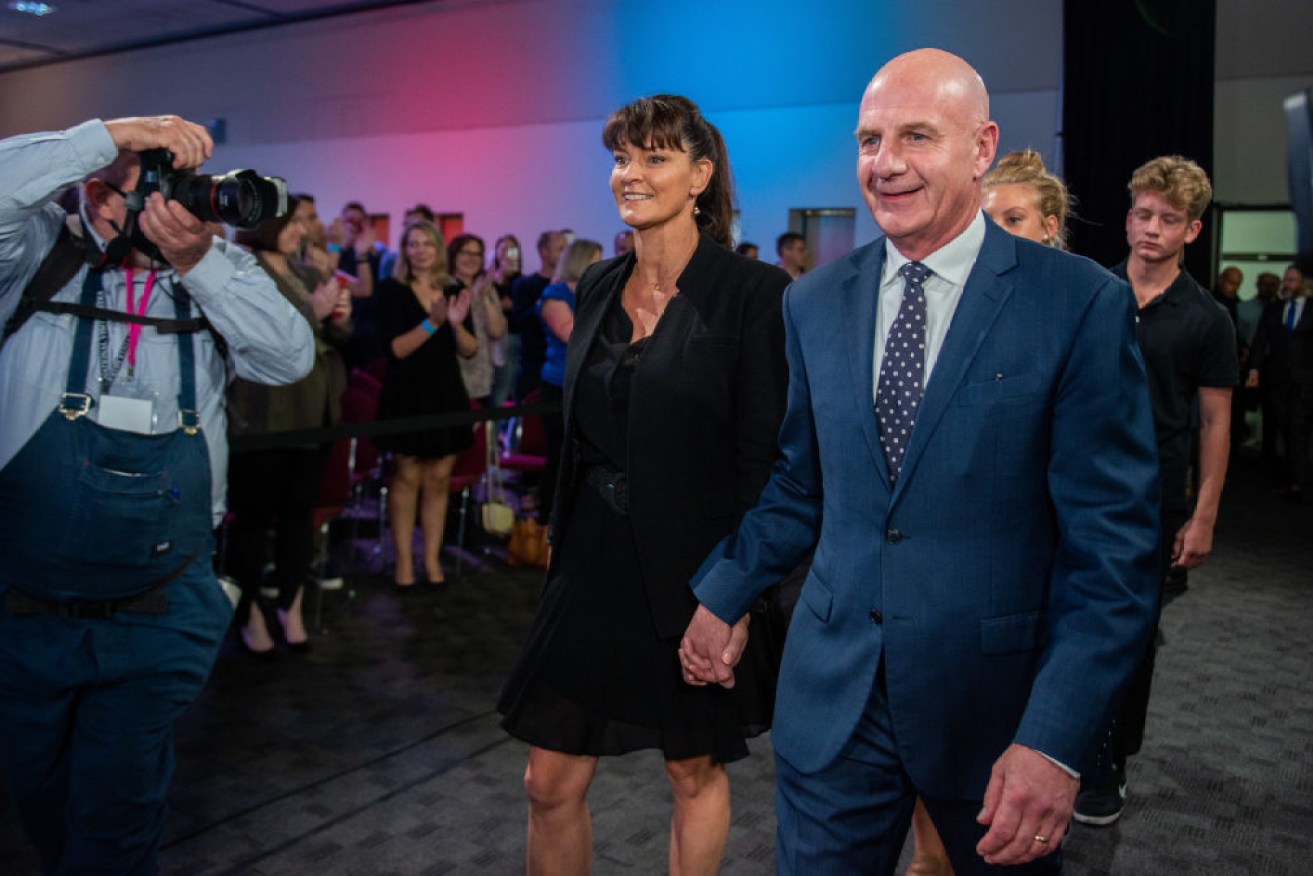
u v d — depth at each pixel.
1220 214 8.75
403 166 12.18
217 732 3.29
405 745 3.23
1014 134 8.57
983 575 1.43
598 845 2.64
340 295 4.15
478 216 11.59
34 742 1.88
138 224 1.74
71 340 1.81
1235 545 6.28
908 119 1.39
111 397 1.80
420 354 4.72
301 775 3.01
